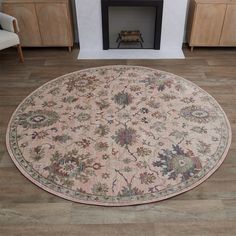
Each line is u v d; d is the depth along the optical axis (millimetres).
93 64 3889
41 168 2412
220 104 3111
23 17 3889
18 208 2117
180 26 4051
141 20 4242
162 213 2070
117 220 2031
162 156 2502
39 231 1966
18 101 3199
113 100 3178
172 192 2207
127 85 3420
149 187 2244
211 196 2188
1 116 2998
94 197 2180
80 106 3104
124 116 2951
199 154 2521
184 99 3180
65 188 2248
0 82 3531
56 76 3633
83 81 3514
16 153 2555
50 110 3057
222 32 3969
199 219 2031
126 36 4223
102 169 2391
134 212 2078
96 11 3934
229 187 2256
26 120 2924
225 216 2051
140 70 3725
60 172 2373
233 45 4098
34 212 2088
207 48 4238
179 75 3615
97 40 4188
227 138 2680
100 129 2793
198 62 3904
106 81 3506
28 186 2271
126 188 2238
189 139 2668
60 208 2111
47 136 2725
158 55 4074
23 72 3721
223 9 3779
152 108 3053
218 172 2367
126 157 2494
